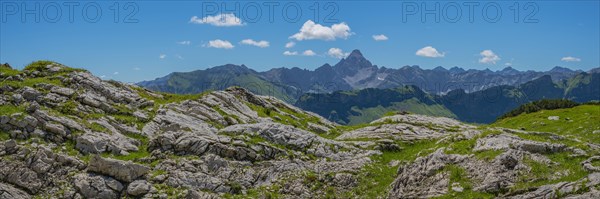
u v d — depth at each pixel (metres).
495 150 41.84
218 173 45.47
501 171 39.44
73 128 48.97
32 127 47.59
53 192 40.50
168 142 48.91
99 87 61.22
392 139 59.53
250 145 49.75
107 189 40.72
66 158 43.47
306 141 53.84
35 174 41.75
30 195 40.28
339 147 54.53
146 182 41.81
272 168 47.56
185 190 41.56
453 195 38.81
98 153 46.75
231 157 48.16
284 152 50.47
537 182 37.72
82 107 55.19
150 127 55.59
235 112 67.06
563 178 37.41
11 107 50.97
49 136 47.28
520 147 41.78
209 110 63.97
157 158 47.19
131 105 61.34
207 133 51.53
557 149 41.56
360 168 48.75
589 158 39.09
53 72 63.31
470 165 41.31
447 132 64.06
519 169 39.38
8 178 41.22
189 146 48.34
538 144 41.69
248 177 45.81
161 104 64.50
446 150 44.12
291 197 43.56
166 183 42.56
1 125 47.03
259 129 54.22
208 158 46.44
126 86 67.75
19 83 57.25
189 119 59.88
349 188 45.34
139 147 50.72
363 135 62.97
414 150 54.78
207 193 42.47
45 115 49.31
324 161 50.53
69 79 61.22
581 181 35.09
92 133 49.28
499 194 37.72
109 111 57.16
